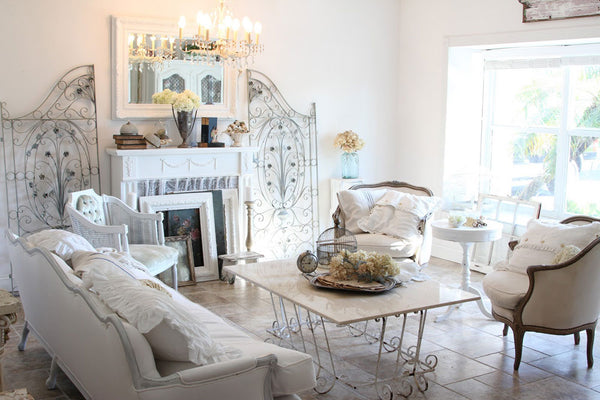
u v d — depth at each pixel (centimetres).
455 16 649
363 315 328
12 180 542
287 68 655
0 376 295
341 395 357
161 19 579
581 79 585
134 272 396
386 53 712
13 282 548
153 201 577
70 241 382
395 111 726
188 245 592
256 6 630
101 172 575
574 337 438
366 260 383
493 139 673
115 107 567
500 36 607
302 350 423
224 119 627
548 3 559
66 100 554
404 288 382
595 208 581
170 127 602
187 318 262
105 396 271
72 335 303
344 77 690
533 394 359
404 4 707
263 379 259
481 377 382
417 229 539
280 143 661
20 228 548
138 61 572
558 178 609
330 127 689
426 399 351
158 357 267
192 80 602
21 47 533
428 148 690
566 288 382
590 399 354
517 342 393
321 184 692
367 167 720
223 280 605
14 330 459
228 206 623
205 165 597
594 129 577
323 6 668
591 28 531
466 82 667
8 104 534
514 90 647
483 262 643
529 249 434
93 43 558
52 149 554
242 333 328
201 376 244
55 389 360
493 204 624
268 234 666
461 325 477
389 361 407
